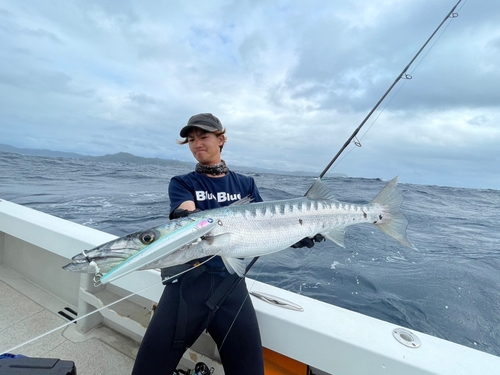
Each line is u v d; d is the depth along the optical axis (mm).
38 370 1519
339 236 2994
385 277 5242
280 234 2504
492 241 8734
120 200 12141
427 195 23875
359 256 6324
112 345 2771
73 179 20625
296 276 5090
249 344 1925
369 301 4414
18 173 21781
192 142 2410
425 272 5602
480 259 6734
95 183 18781
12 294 3463
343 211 3014
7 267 4008
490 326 3994
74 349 2691
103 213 9500
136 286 2629
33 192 13273
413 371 1717
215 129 2344
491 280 5438
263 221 2430
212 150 2406
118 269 1714
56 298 3463
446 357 1786
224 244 2170
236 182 2641
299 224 2658
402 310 4234
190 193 2365
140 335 2572
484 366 1725
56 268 3502
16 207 3939
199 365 2188
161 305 1956
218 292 1972
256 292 2432
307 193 2930
